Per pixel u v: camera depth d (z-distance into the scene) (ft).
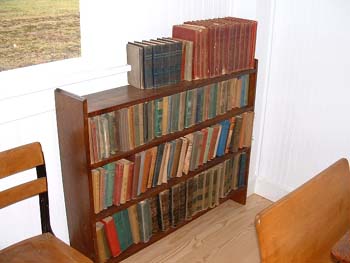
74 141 5.52
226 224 8.21
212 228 8.08
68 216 6.35
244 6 7.66
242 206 8.84
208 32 6.39
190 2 7.00
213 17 7.52
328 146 7.86
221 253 7.39
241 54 7.09
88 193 5.66
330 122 7.69
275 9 7.82
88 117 5.25
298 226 3.65
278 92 8.30
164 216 6.98
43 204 5.15
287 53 7.91
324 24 7.23
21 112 5.40
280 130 8.52
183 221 7.45
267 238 3.34
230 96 7.38
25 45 5.28
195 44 6.29
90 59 6.03
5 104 5.22
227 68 6.96
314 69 7.61
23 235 6.14
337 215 4.15
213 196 7.92
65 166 5.92
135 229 6.65
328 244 4.07
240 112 7.63
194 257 7.27
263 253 3.33
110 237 6.28
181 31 6.45
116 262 6.47
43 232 5.26
